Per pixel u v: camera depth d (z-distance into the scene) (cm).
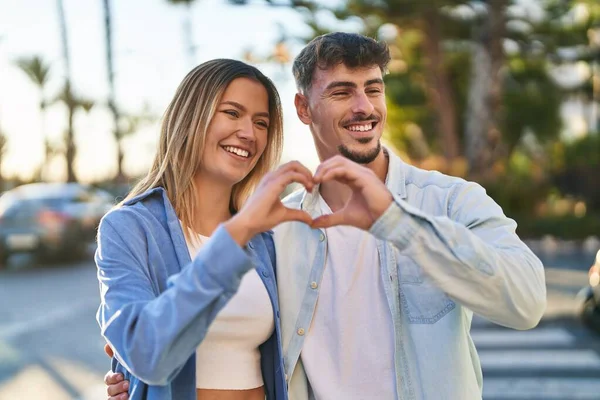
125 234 209
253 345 229
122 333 180
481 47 1795
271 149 245
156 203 225
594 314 797
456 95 2484
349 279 232
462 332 216
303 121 253
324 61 234
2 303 1044
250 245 237
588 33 1911
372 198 181
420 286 222
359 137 235
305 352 232
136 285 197
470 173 1845
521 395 600
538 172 2222
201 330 176
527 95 2444
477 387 218
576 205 2061
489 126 1809
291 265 239
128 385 210
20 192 1577
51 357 713
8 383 620
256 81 234
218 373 222
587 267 1327
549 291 1070
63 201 1549
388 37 1958
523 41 1873
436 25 1856
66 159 3369
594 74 2394
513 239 204
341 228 238
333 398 225
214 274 173
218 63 231
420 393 218
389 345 225
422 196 233
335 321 230
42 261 1516
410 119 2581
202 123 227
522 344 786
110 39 2775
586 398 587
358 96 234
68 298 1080
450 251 182
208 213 238
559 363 702
